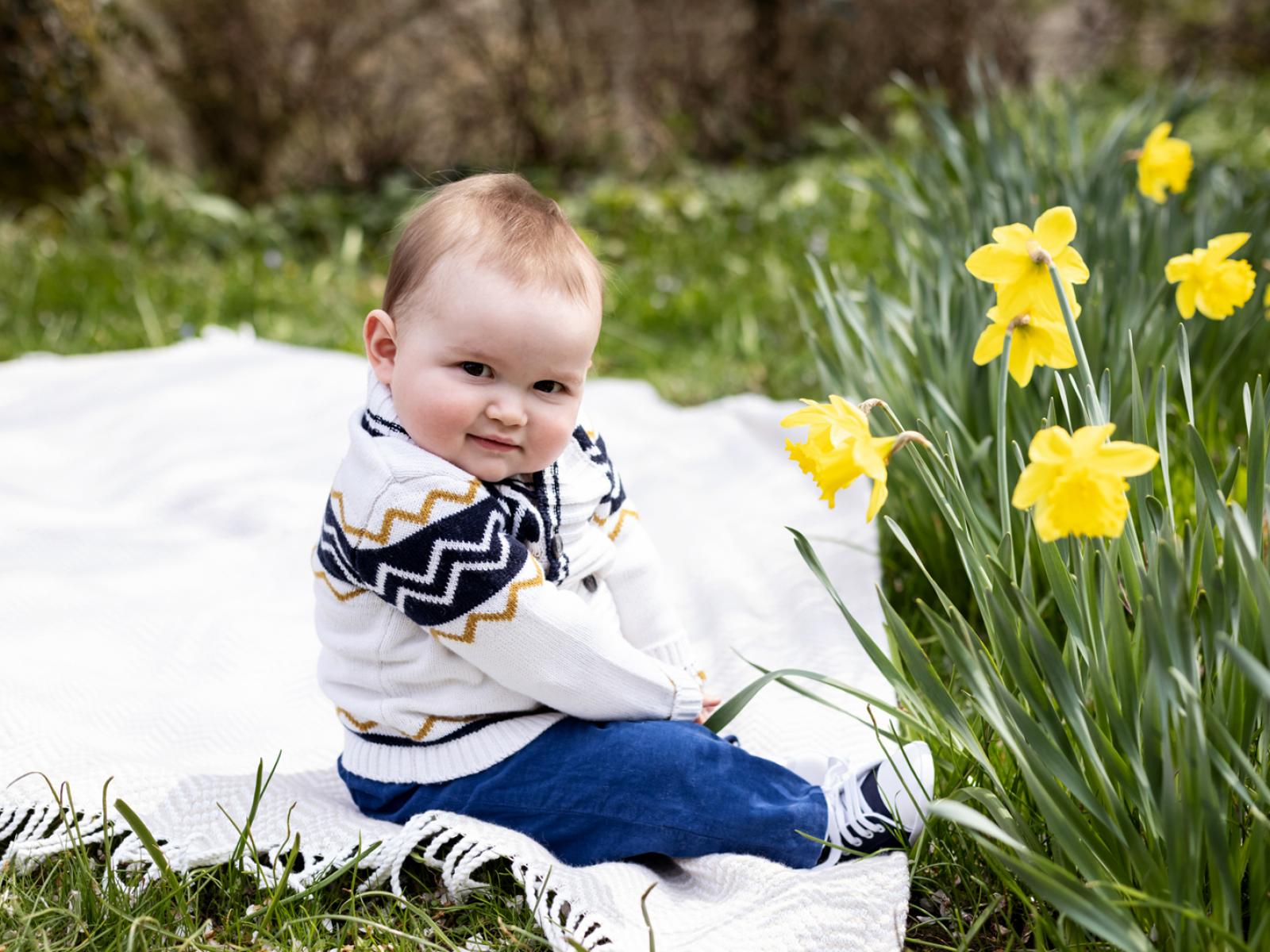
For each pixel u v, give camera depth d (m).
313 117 6.40
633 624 1.65
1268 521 1.47
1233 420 2.34
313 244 5.59
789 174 6.41
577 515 1.54
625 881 1.45
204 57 6.14
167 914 1.42
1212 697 1.23
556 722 1.50
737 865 1.47
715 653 2.11
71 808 1.50
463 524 1.40
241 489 2.77
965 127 6.30
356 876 1.47
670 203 5.70
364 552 1.43
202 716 1.90
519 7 6.62
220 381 3.34
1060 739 1.26
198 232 5.26
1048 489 1.11
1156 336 2.00
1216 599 1.22
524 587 1.41
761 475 2.88
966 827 1.39
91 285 4.44
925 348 2.18
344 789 1.70
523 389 1.42
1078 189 2.82
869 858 1.43
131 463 2.93
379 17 6.34
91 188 5.41
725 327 3.98
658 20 6.96
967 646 1.38
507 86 6.64
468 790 1.49
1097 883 1.16
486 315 1.37
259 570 2.46
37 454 2.98
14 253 4.68
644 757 1.46
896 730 1.75
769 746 1.78
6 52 5.21
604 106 6.88
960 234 2.77
